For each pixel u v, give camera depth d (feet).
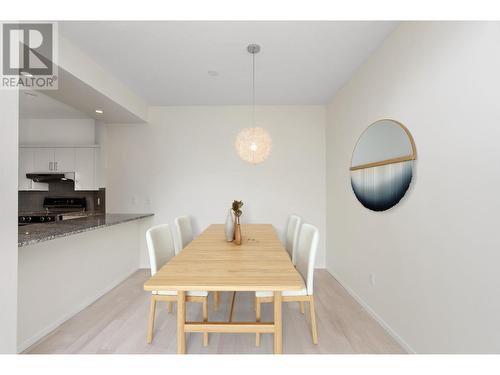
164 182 13.50
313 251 6.57
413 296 6.23
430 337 5.65
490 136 4.25
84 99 9.80
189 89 11.27
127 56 8.38
